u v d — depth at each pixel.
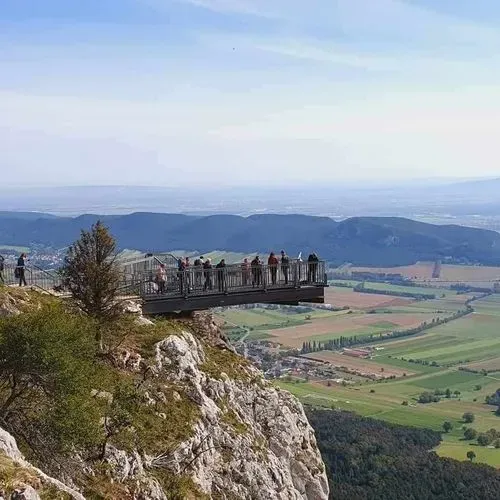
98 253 30.55
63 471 21.97
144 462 25.55
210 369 35.03
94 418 23.28
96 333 29.34
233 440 30.55
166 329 34.81
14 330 22.25
